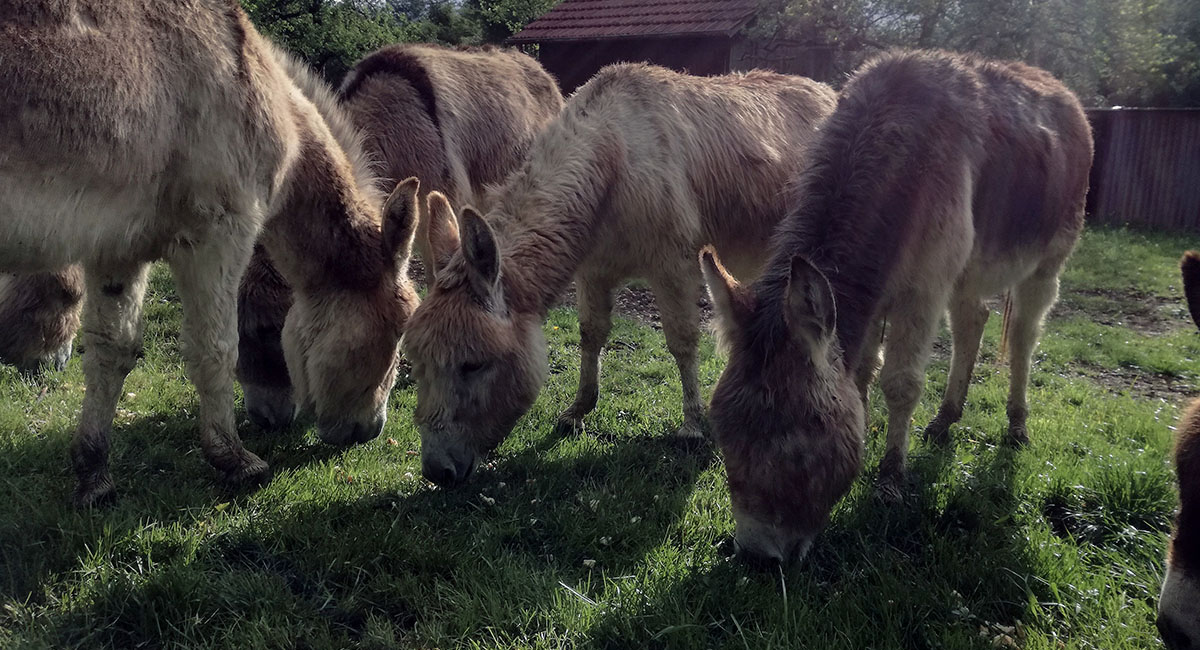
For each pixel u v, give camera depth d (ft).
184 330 11.02
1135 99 58.95
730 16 52.03
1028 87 15.43
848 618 8.51
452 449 11.03
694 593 9.16
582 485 12.51
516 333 11.39
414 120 16.90
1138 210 48.73
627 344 21.68
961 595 9.15
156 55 9.37
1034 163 14.15
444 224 11.83
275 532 10.08
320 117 12.72
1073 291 31.19
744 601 8.96
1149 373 20.92
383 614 8.79
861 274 10.02
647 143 13.66
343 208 12.41
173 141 9.74
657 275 14.19
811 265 8.37
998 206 13.38
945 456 13.53
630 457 13.56
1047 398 17.78
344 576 9.43
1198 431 7.40
